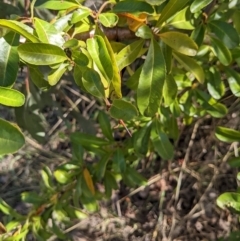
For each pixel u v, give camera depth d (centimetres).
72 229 105
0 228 54
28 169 112
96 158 104
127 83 49
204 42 53
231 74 57
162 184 110
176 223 106
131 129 64
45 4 41
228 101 84
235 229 102
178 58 48
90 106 108
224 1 50
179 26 45
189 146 101
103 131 61
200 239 104
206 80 57
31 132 76
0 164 113
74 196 64
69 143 114
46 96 79
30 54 36
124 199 111
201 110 60
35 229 65
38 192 109
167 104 48
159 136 57
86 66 38
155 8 46
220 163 102
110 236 107
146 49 46
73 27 43
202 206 105
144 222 109
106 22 40
